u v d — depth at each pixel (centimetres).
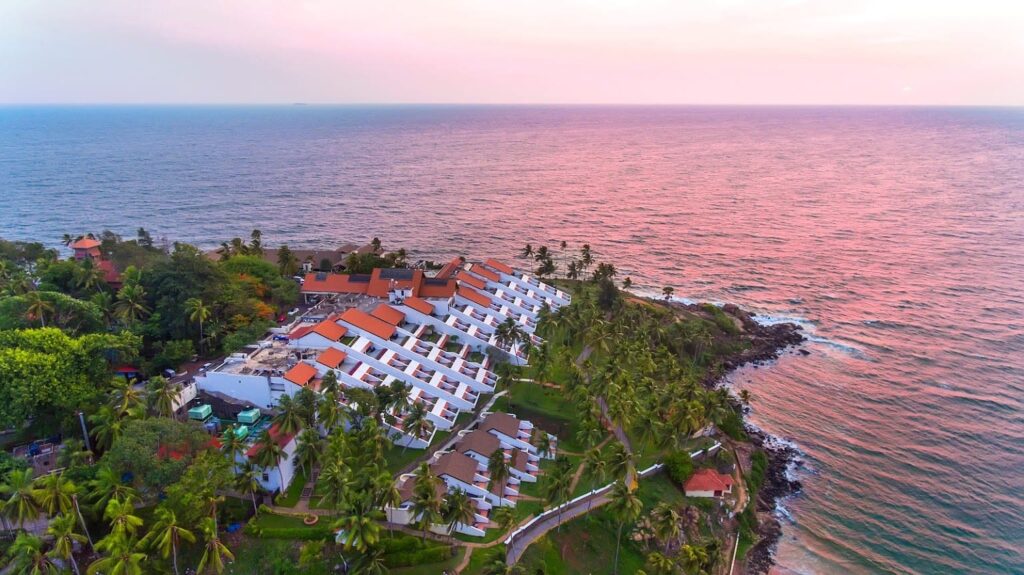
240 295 12188
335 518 7444
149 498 7025
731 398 11850
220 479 6931
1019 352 14362
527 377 11912
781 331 15662
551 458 9531
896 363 14012
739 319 16275
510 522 7662
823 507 9500
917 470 10312
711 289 18925
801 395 12694
